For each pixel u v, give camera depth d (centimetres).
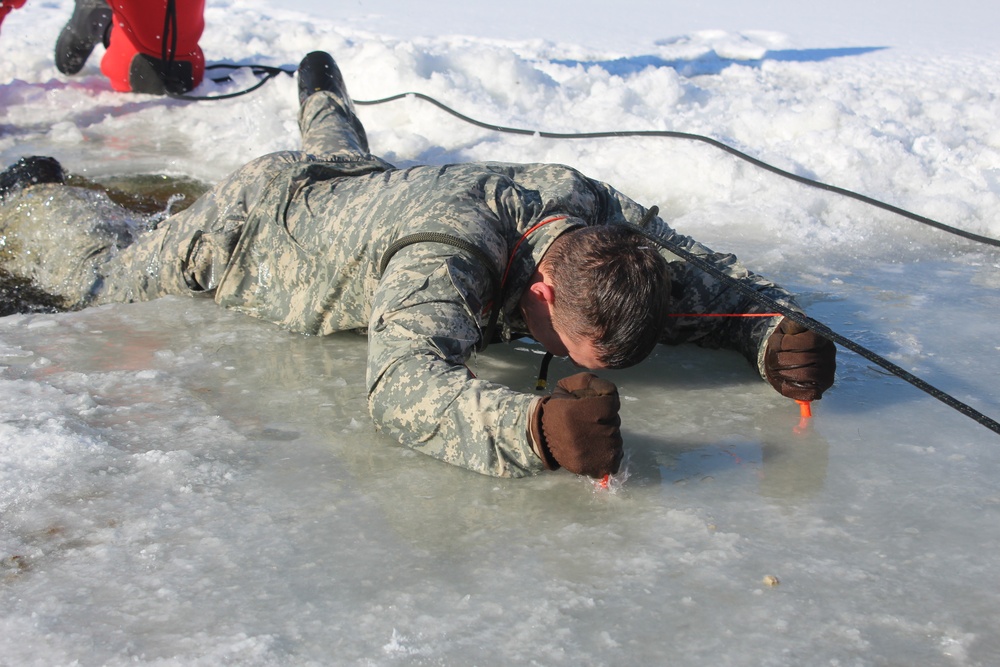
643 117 580
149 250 342
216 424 250
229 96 661
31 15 919
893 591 189
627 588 188
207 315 324
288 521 208
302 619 178
